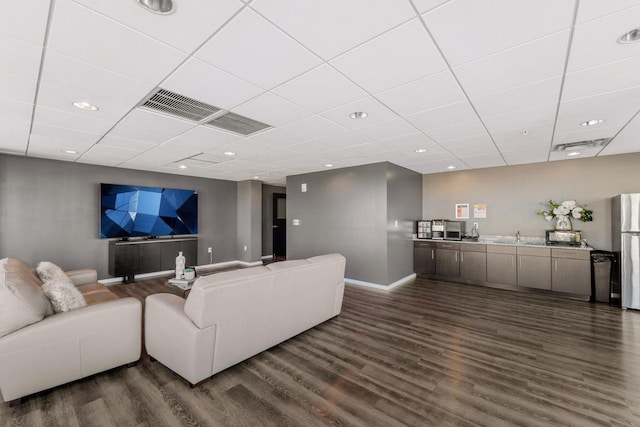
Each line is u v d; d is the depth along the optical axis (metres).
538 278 4.74
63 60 1.78
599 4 1.32
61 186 4.89
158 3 1.30
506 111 2.66
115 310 2.29
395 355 2.66
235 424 1.77
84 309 2.20
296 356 2.64
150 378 2.28
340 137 3.50
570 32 1.53
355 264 5.37
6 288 1.94
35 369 1.94
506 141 3.70
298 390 2.12
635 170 4.39
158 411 1.88
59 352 2.03
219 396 2.04
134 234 5.63
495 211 5.60
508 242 5.29
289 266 2.84
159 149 4.09
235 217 7.68
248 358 2.59
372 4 1.32
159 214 6.01
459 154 4.47
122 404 1.95
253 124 3.02
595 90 2.22
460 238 5.73
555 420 1.80
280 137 3.49
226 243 7.47
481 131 3.28
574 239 4.72
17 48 1.64
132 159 4.80
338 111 2.66
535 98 2.38
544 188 5.12
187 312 2.19
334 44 1.64
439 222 5.91
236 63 1.84
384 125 3.06
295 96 2.34
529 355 2.66
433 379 2.27
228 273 2.40
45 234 4.73
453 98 2.38
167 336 2.30
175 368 2.24
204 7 1.33
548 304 4.20
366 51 1.71
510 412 1.88
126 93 2.26
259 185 7.67
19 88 2.16
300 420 1.81
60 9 1.33
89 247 5.17
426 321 3.52
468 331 3.21
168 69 1.90
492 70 1.93
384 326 3.36
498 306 4.09
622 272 4.02
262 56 1.76
